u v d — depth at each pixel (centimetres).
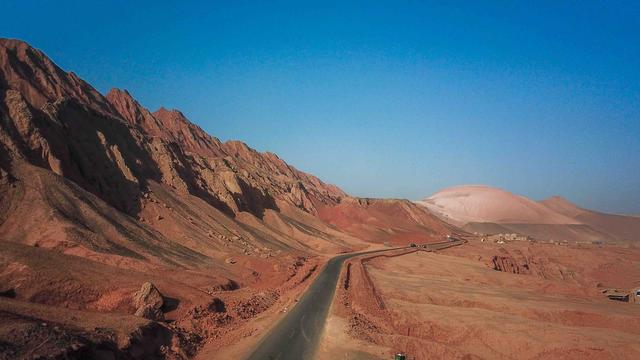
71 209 3941
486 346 2867
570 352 2620
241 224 7106
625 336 2900
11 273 2616
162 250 4431
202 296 3186
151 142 7194
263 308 3481
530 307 3681
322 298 3731
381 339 2680
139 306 2691
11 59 6075
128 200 5262
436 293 4297
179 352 2233
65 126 5147
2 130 4116
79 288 2720
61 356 1633
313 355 2314
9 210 3622
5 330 1672
